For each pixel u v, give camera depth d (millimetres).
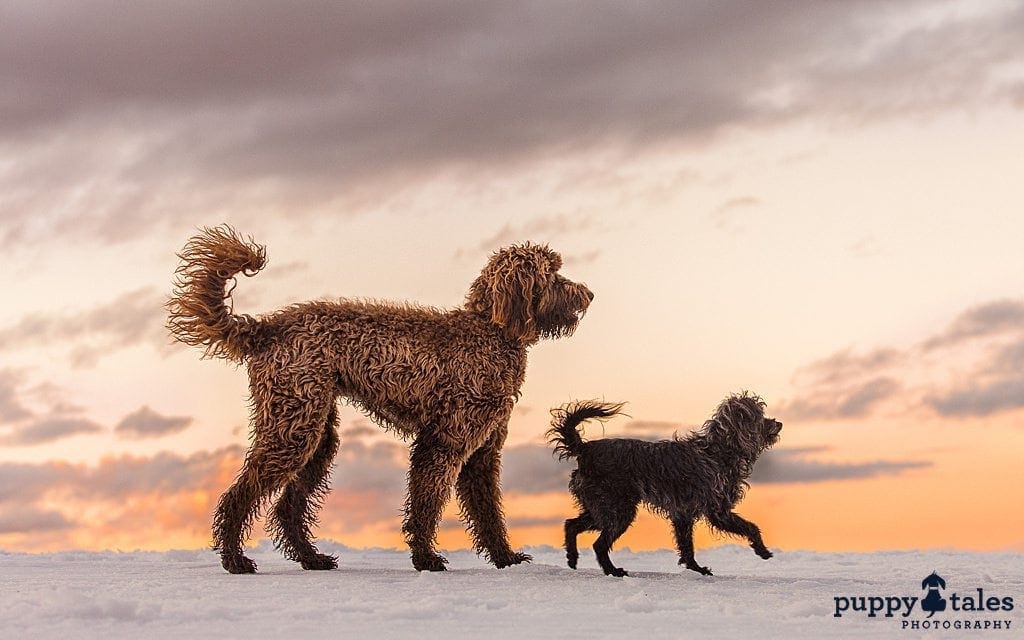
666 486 9359
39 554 11539
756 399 10070
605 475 9344
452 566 10477
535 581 8539
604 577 8984
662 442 9594
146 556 11398
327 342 9422
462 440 9641
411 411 9656
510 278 9836
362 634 6027
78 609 6457
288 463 9297
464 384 9617
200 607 6805
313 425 9359
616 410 9539
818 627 6535
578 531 9883
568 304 10047
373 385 9500
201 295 9375
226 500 9328
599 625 6422
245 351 9484
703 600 7594
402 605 6887
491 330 9859
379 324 9555
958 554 12719
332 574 9211
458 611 6828
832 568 10773
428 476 9578
